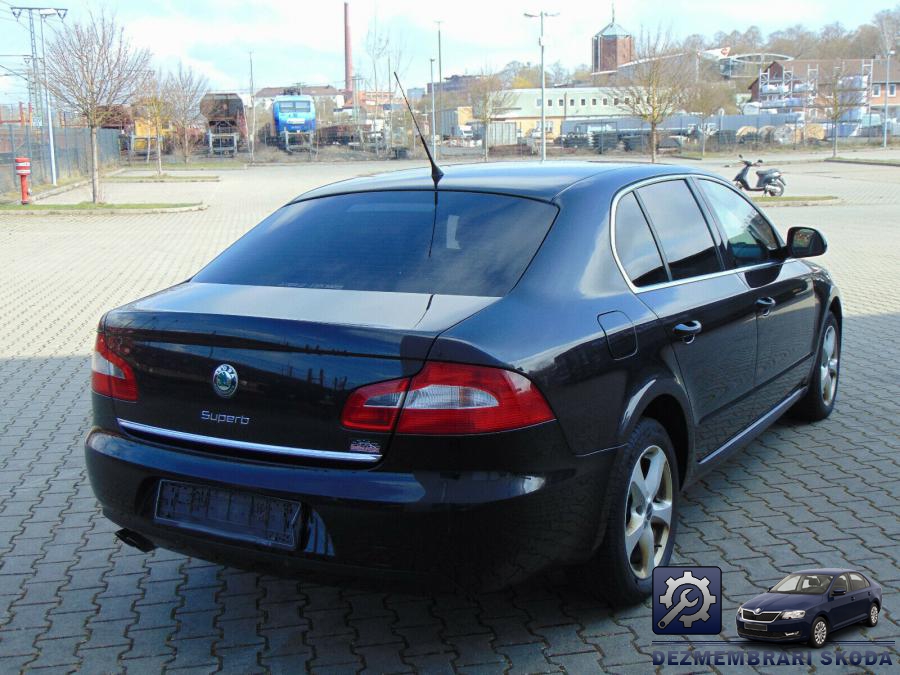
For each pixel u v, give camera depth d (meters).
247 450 3.18
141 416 3.42
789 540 4.33
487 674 3.30
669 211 4.31
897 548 4.22
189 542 3.29
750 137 70.31
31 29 39.78
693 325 3.97
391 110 66.31
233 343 3.19
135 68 28.03
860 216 22.08
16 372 8.02
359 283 3.48
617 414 3.42
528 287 3.36
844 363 7.75
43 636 3.65
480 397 2.96
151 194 32.44
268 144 72.50
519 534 3.02
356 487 2.98
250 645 3.56
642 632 3.54
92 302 11.43
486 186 3.92
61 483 5.40
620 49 142.38
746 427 4.78
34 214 24.34
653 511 3.75
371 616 3.76
